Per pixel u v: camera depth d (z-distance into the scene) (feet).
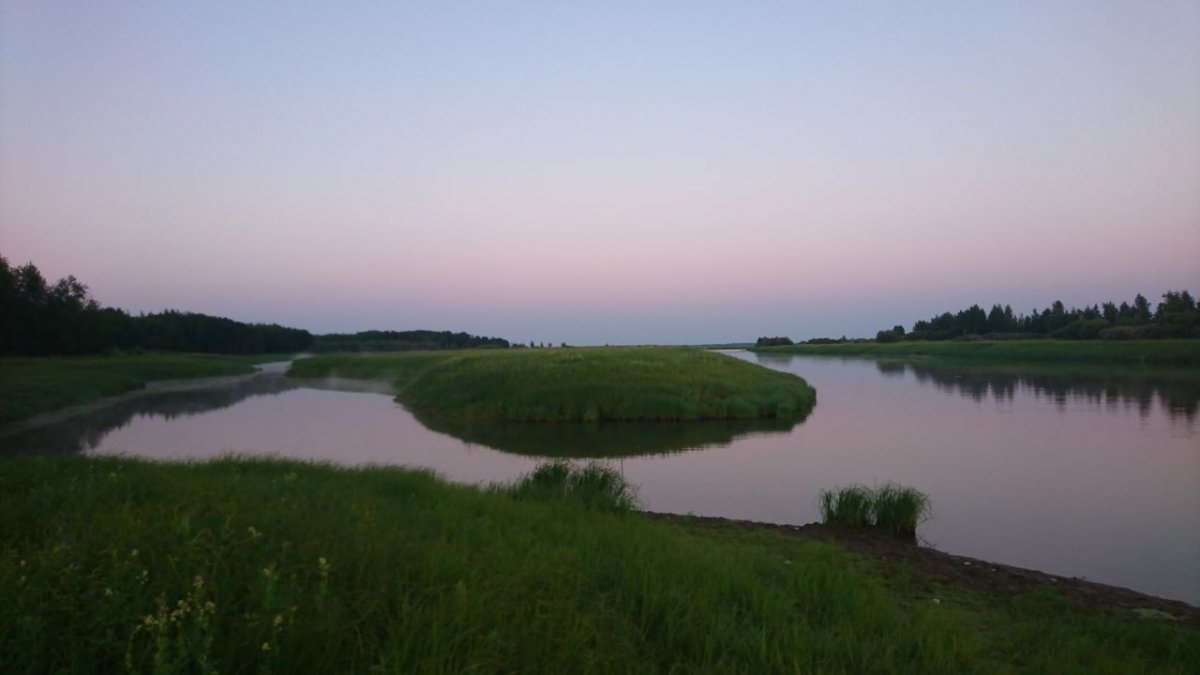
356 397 152.15
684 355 159.94
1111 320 421.18
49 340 222.28
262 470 38.73
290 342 473.26
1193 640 21.90
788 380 152.66
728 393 116.78
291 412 120.47
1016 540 40.19
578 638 15.11
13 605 12.62
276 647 12.28
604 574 21.30
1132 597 28.63
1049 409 111.55
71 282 255.50
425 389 137.18
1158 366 214.90
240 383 194.49
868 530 40.52
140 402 137.08
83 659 11.75
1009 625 23.07
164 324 355.77
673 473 62.69
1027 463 65.46
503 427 100.68
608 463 68.23
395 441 85.87
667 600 19.16
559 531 26.94
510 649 13.79
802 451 75.15
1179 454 69.41
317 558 16.42
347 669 12.71
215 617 12.94
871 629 19.77
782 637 17.99
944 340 469.16
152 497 24.62
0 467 31.78
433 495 33.12
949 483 56.59
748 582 22.06
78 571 14.12
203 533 16.96
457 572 17.58
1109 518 45.14
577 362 138.62
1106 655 19.63
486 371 133.90
